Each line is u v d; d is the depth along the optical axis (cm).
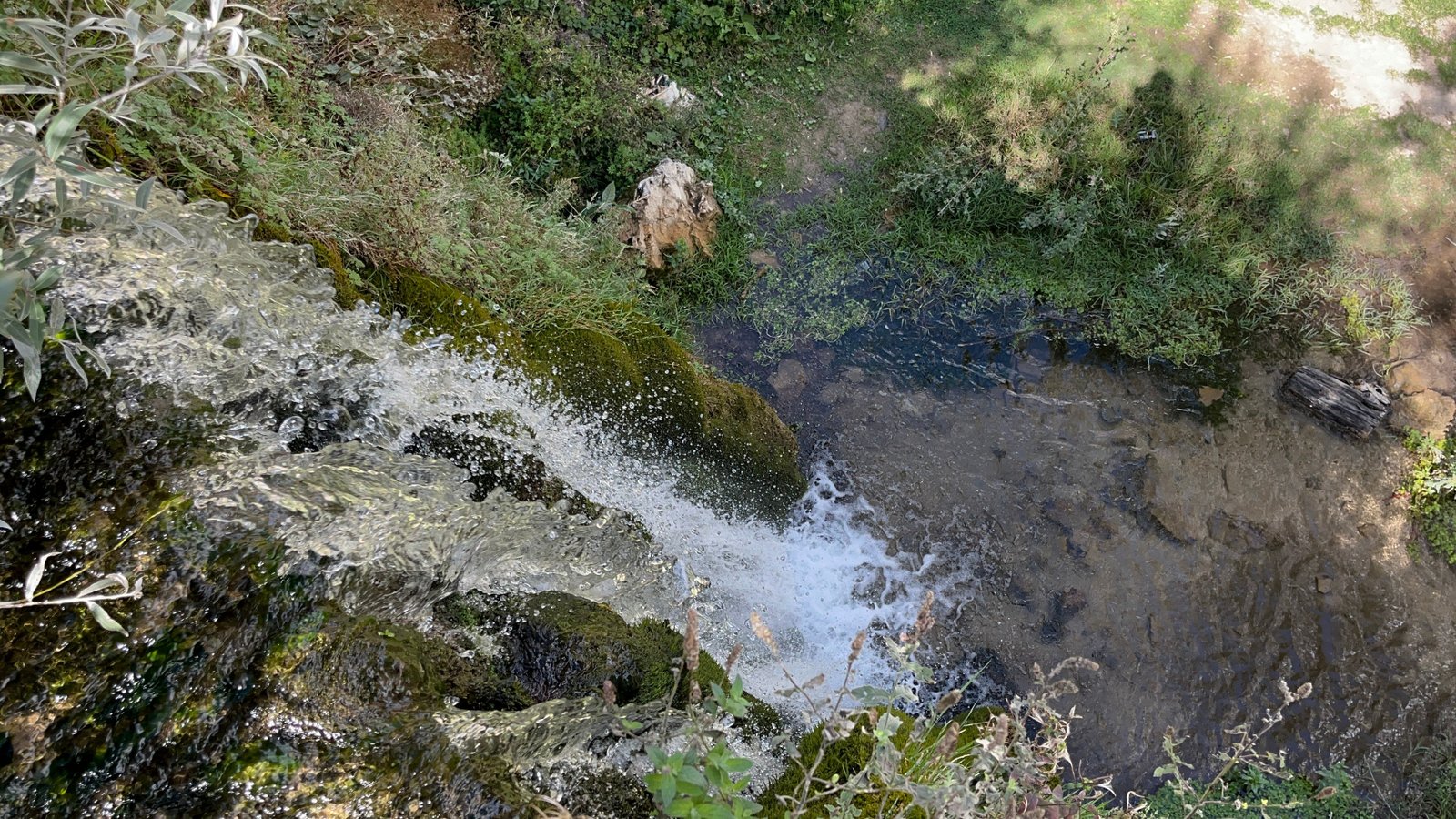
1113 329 640
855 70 723
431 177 470
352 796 231
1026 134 687
